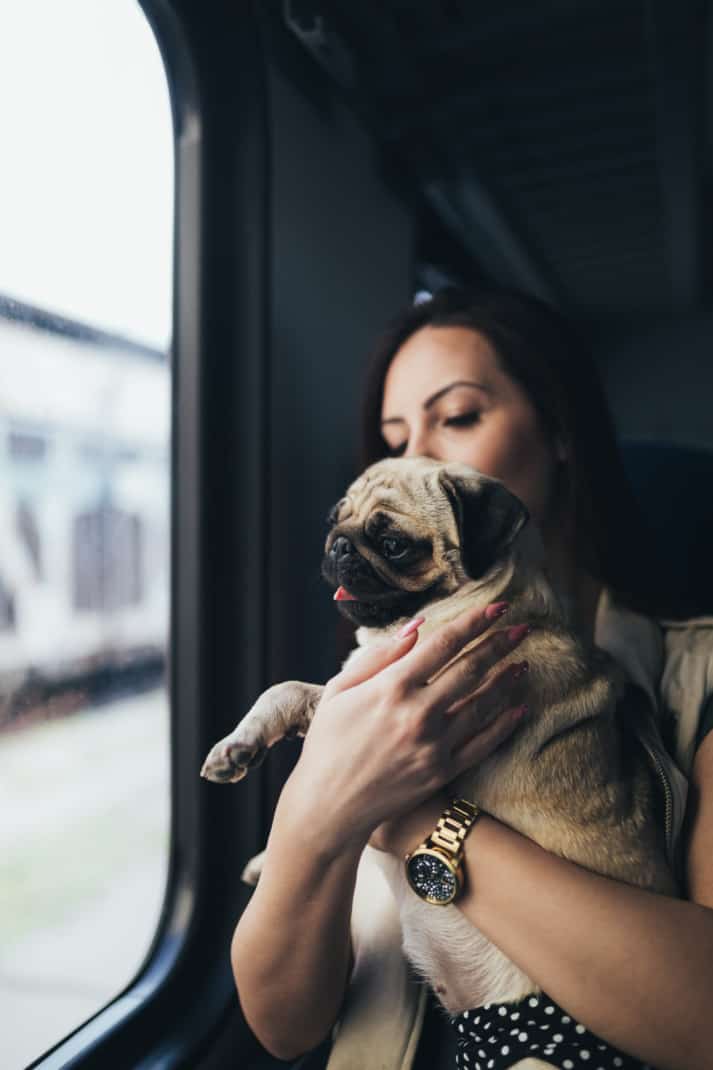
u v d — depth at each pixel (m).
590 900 0.94
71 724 5.89
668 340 8.38
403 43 2.94
